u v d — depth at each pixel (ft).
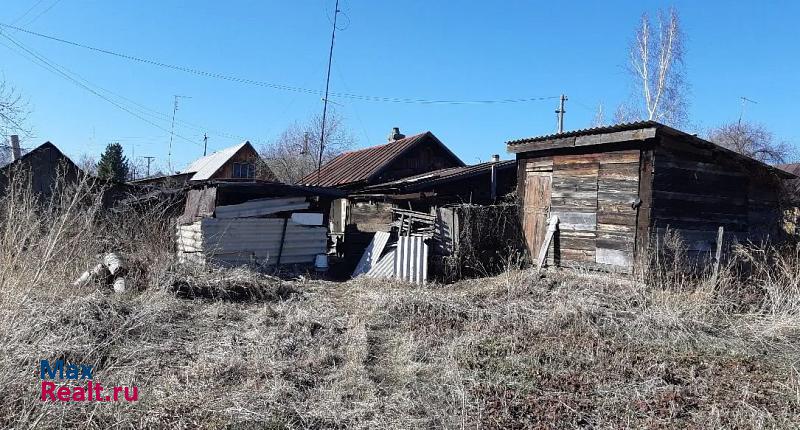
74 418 13.33
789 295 24.49
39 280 21.58
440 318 23.97
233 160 105.70
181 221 39.11
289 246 39.99
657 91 73.56
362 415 14.20
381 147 71.82
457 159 71.46
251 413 13.87
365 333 21.26
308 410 14.47
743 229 34.55
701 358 19.58
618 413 14.78
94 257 28.94
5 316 17.08
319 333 21.67
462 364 18.20
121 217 35.96
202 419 13.67
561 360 18.94
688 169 31.58
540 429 13.74
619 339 21.62
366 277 37.68
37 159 55.36
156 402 14.38
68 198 25.41
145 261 29.09
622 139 30.66
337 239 50.75
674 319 22.50
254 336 20.43
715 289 27.35
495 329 22.50
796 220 39.68
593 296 26.12
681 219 31.19
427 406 14.85
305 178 73.56
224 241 36.86
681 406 15.24
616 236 31.58
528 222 38.40
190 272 28.68
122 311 21.81
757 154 90.02
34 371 15.19
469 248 37.19
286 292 29.76
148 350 18.58
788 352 20.58
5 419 12.82
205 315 23.81
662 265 29.04
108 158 116.78
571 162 34.88
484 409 14.75
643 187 30.27
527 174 38.86
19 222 22.43
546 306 25.82
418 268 36.50
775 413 15.07
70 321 19.36
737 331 22.66
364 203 50.93
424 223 41.04
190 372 16.71
